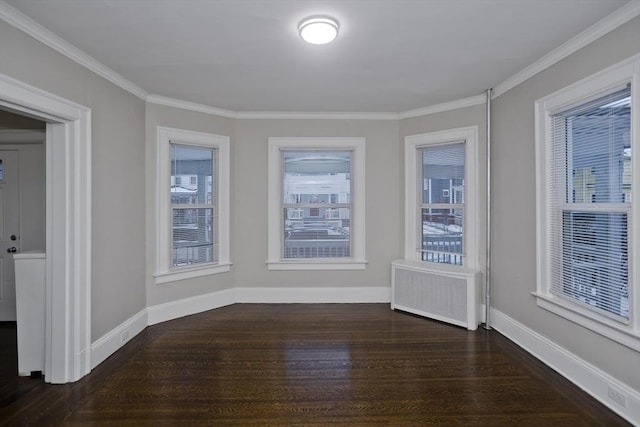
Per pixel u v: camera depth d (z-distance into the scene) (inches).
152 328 139.0
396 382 97.7
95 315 109.6
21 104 83.1
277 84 130.6
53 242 97.8
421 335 131.9
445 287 144.8
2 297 148.1
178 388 94.5
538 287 111.7
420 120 161.8
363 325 142.5
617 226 86.4
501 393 92.1
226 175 165.8
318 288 172.7
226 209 166.6
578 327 95.6
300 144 169.6
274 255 171.2
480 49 102.1
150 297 142.9
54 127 97.8
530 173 116.2
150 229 142.5
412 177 165.5
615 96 86.6
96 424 79.1
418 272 153.3
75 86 100.2
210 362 109.8
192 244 158.1
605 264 89.3
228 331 135.9
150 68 114.7
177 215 153.3
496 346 121.9
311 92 139.5
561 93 101.0
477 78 125.1
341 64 112.5
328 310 161.3
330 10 81.6
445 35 93.7
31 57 85.4
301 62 110.9
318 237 174.2
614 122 87.3
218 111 162.1
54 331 97.5
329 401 88.4
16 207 148.7
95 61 107.7
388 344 123.6
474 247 145.8
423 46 100.1
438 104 154.6
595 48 89.9
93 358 106.7
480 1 78.4
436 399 89.4
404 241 168.2
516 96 123.0
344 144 169.9
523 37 94.9
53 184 97.7
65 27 87.7
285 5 79.6
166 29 89.8
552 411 84.4
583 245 96.4
